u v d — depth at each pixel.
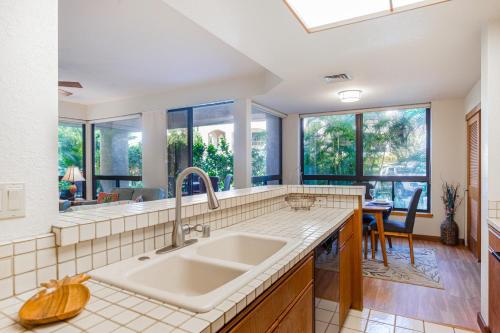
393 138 5.07
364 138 5.27
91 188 6.23
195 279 1.21
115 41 2.98
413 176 4.91
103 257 1.09
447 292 2.84
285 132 5.80
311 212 2.30
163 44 3.07
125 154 5.82
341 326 2.07
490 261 2.01
